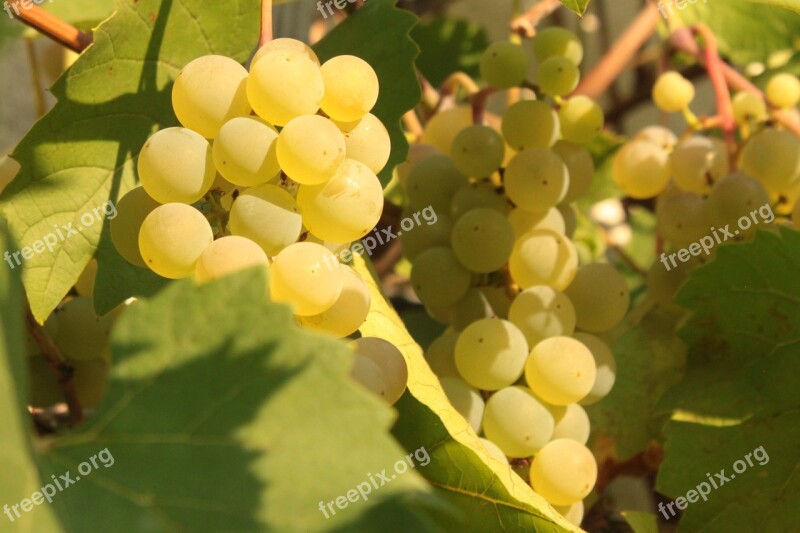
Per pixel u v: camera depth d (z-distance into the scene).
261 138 0.31
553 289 0.38
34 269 0.36
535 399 0.36
